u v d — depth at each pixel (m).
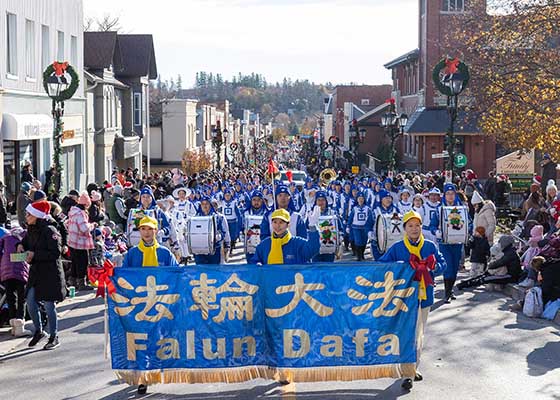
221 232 17.67
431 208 17.97
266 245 10.77
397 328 9.68
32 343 12.19
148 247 10.64
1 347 12.16
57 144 22.81
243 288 9.64
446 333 12.86
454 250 15.81
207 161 67.62
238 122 128.38
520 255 17.98
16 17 28.36
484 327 13.30
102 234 18.95
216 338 9.62
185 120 70.38
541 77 28.48
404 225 10.41
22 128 27.33
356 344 9.64
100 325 13.79
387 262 9.86
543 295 14.05
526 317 14.10
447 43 39.81
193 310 9.62
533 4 28.23
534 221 18.23
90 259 17.20
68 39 35.59
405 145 61.50
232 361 9.62
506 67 29.31
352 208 22.73
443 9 51.34
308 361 9.63
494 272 16.81
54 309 12.06
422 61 55.53
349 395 9.55
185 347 9.62
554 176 27.31
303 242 10.71
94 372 10.75
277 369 9.62
